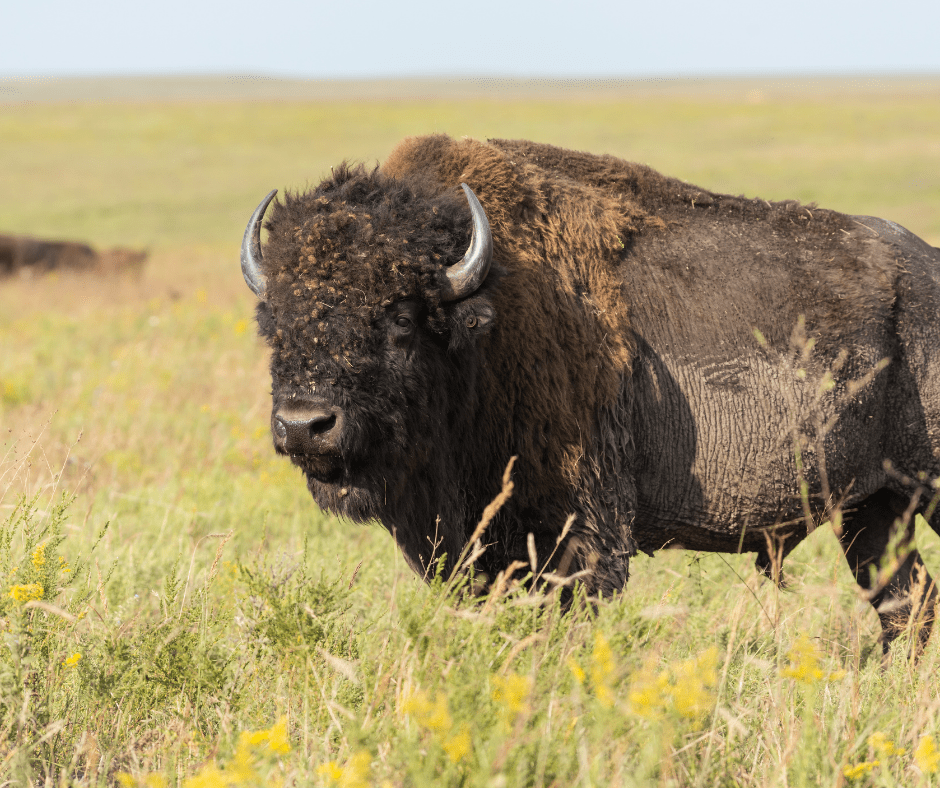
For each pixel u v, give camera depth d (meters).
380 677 12.29
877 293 17.61
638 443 17.56
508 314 16.17
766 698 13.38
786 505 17.89
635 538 18.42
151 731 12.70
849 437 17.62
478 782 9.30
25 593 13.29
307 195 16.33
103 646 14.16
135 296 63.69
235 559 20.39
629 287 17.52
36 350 41.16
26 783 11.33
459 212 16.08
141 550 20.69
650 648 13.46
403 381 15.16
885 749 11.24
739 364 17.48
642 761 10.74
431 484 16.30
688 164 156.00
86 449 28.06
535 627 13.22
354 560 20.58
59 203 137.00
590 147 184.25
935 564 21.61
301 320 14.68
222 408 34.03
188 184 155.50
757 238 18.16
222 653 14.41
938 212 106.88
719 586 19.05
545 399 16.27
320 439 14.54
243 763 9.62
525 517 16.64
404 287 14.91
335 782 10.40
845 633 16.45
